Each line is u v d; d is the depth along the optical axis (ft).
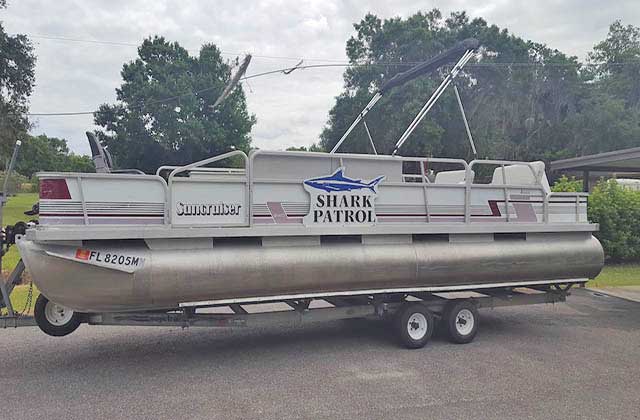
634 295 33.60
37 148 138.62
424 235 20.80
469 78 111.55
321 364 18.54
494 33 109.70
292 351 20.16
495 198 22.07
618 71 161.48
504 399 15.35
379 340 21.88
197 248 16.92
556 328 24.59
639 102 155.84
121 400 15.03
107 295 15.80
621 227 45.73
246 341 21.54
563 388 16.34
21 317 17.53
